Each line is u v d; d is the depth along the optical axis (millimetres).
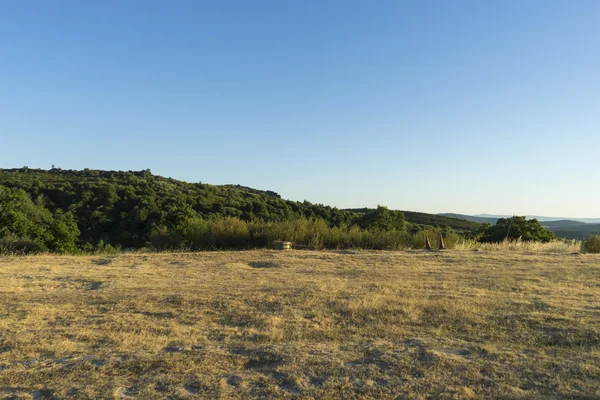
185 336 5703
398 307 6965
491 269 11492
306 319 6453
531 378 4281
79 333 5797
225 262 12875
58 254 15852
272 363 4742
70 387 4141
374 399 3885
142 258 13719
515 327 5918
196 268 11805
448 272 11016
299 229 18281
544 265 12219
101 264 12680
